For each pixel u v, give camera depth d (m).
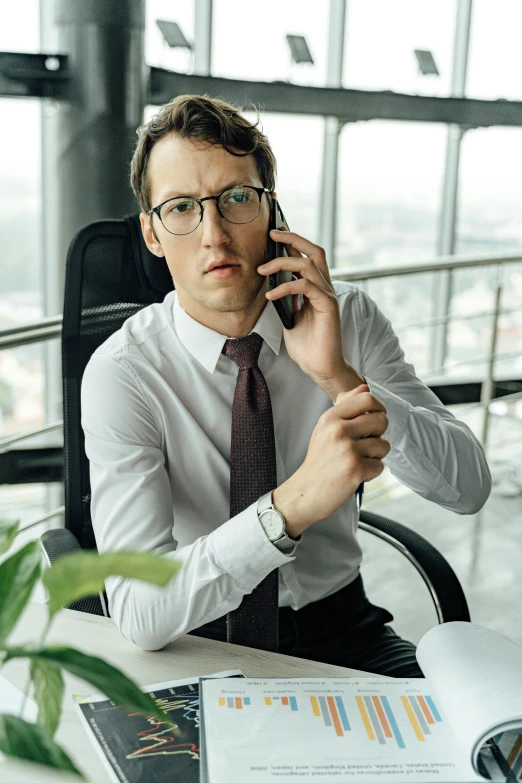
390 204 5.32
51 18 3.73
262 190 1.25
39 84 3.72
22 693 0.93
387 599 2.79
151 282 1.51
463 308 5.49
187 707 0.91
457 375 5.02
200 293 1.26
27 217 4.28
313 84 4.60
